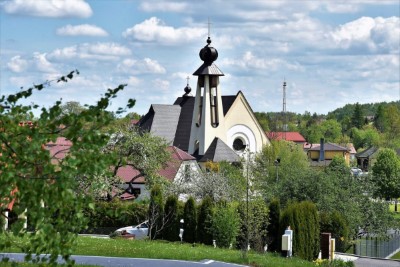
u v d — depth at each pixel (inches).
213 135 4921.3
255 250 1980.8
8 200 510.0
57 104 512.7
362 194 2920.8
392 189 5684.1
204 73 4886.8
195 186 2906.0
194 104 4997.5
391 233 3587.6
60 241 510.6
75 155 506.3
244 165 3181.6
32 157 498.9
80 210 512.4
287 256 1823.3
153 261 1379.2
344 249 2369.6
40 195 494.9
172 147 3784.5
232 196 2495.1
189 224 2100.1
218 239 2000.5
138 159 2758.4
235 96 5128.0
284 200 2792.8
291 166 3801.7
